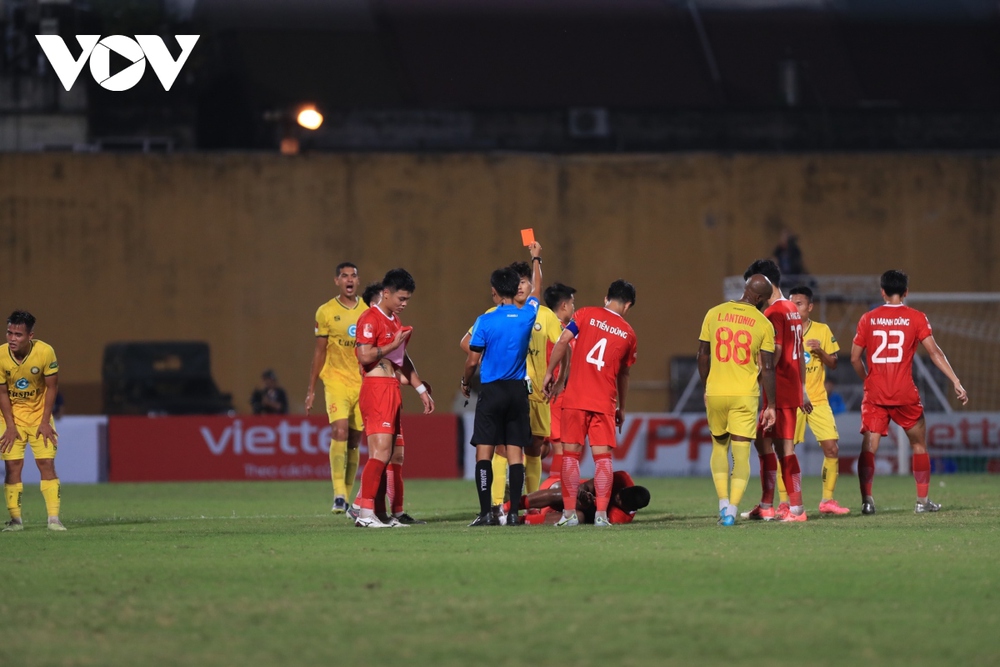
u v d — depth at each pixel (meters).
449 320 129.38
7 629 21.25
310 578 26.47
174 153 127.50
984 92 166.12
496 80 159.62
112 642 20.14
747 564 28.11
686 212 131.38
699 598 23.70
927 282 131.50
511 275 39.75
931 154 131.62
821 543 32.38
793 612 22.31
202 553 31.45
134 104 140.88
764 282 39.06
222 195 127.75
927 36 171.25
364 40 157.75
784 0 172.75
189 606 23.25
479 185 130.12
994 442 85.88
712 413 39.28
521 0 167.25
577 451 39.28
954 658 18.78
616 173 131.25
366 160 129.00
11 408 40.62
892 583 25.38
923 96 165.12
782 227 131.38
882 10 173.12
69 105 139.50
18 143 138.75
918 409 44.59
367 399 40.09
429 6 163.88
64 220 126.25
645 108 149.00
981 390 124.50
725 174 131.62
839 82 165.50
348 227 128.62
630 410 129.12
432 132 146.00
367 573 27.09
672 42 167.25
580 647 19.48
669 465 84.50
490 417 39.84
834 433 45.16
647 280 131.12
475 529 38.00
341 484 48.97
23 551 32.50
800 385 41.12
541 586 25.12
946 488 65.00
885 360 44.41
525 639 20.06
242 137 148.62
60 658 19.03
